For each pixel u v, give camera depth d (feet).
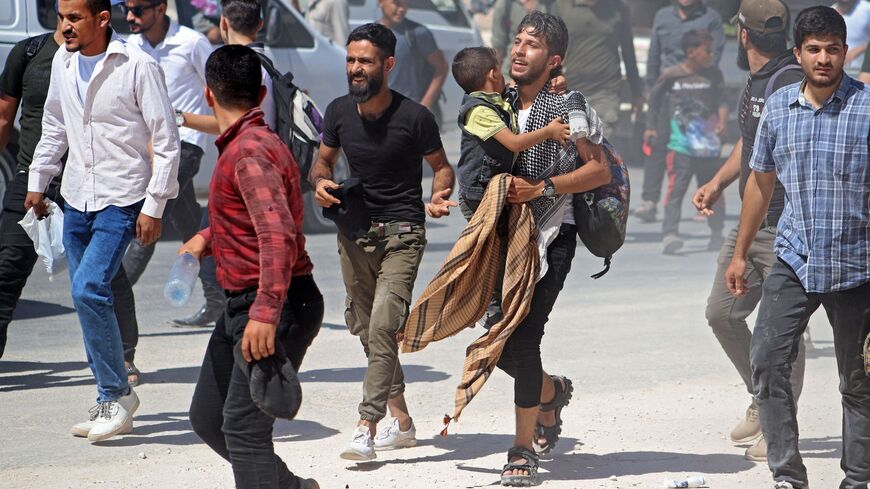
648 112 79.82
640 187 103.81
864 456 28.17
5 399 39.47
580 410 38.19
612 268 67.21
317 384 41.73
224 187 23.90
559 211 30.60
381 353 32.42
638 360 45.03
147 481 30.94
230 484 30.68
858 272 27.35
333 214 32.81
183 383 41.70
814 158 27.37
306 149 38.11
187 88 46.34
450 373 43.50
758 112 34.09
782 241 28.09
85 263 34.53
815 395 40.34
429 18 98.99
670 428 36.22
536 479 30.60
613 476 31.42
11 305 39.50
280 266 23.18
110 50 34.47
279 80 38.52
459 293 30.50
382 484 30.73
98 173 34.81
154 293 58.49
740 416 37.65
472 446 34.42
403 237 33.06
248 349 23.40
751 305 34.37
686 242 78.54
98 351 34.71
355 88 31.81
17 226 39.17
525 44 30.63
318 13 92.58
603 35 76.59
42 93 38.58
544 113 30.76
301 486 26.27
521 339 30.68
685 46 75.92
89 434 34.73
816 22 26.81
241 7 40.70
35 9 64.49
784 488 28.14
